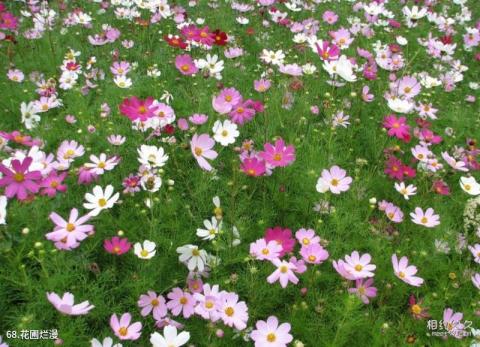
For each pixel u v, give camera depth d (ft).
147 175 3.05
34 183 2.48
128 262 2.84
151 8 6.19
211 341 2.47
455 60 6.54
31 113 3.77
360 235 3.21
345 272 2.44
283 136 4.19
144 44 6.03
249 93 4.81
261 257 2.50
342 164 3.92
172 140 3.66
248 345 2.50
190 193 3.36
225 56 5.54
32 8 6.31
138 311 2.60
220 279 2.74
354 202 3.42
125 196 3.22
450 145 4.46
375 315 2.75
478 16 8.63
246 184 3.56
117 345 2.08
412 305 2.66
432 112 4.53
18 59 5.20
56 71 5.11
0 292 2.51
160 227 3.01
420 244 3.20
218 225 2.76
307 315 2.74
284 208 3.46
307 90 4.83
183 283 2.79
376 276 2.97
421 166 3.89
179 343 2.03
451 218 3.53
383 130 4.08
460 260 3.18
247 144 3.77
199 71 4.82
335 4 7.79
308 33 6.35
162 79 5.07
